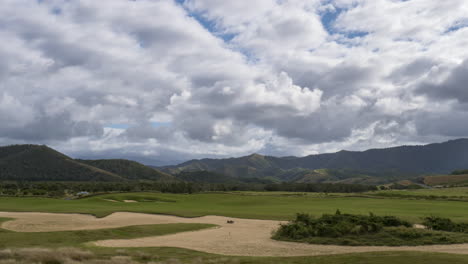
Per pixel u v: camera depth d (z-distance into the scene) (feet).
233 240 126.82
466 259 76.43
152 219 188.96
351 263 77.41
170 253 95.55
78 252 82.84
